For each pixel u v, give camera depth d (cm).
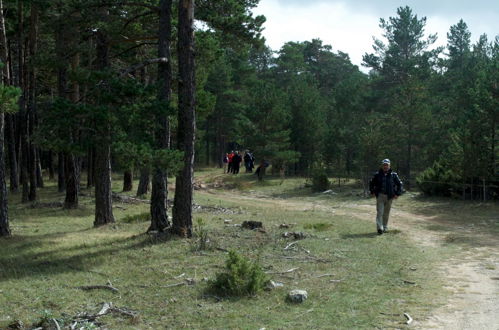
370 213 1930
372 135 2703
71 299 720
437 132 3027
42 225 1627
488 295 757
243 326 612
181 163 1089
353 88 4247
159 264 948
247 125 3644
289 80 6359
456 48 5128
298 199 2633
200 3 1486
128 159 1023
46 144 1005
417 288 797
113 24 1393
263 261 978
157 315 660
